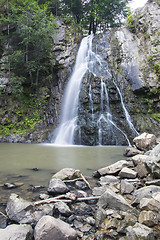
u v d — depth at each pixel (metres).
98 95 11.86
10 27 16.34
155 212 2.15
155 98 13.62
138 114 12.71
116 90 12.70
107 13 21.86
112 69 14.78
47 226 1.70
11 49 16.05
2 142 11.14
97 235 1.84
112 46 16.00
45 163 5.14
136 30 16.19
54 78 14.84
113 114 11.90
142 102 13.80
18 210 2.12
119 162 4.16
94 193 2.92
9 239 1.56
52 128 12.20
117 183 3.33
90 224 2.06
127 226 1.96
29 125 12.71
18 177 3.78
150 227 1.96
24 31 13.87
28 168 4.55
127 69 14.82
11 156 6.26
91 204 2.55
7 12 15.59
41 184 3.34
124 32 16.55
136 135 10.99
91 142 9.90
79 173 3.76
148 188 2.65
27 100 14.10
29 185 3.28
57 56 15.34
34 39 14.27
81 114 11.48
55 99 13.67
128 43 15.76
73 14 20.47
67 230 1.76
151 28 14.94
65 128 11.36
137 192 2.62
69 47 16.17
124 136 10.42
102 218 2.12
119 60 15.37
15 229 1.72
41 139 11.30
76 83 13.02
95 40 16.64
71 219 2.13
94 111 11.45
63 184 3.00
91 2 20.19
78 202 2.59
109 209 2.35
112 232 1.89
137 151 6.26
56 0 18.98
